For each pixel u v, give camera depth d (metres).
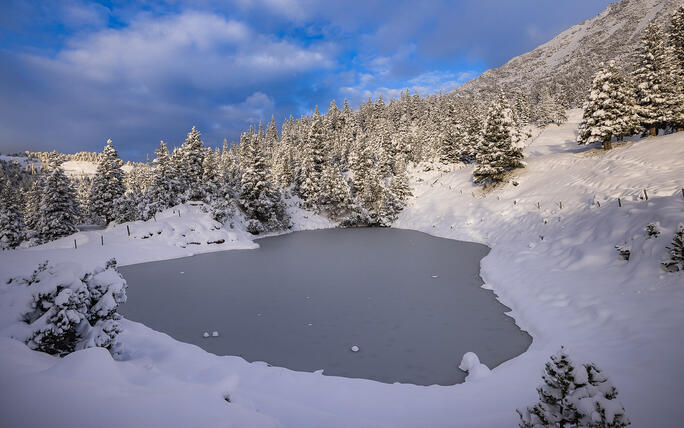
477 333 12.48
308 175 59.56
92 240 30.05
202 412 4.38
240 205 45.47
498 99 43.75
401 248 31.23
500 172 39.72
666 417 5.55
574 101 128.38
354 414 7.14
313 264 25.72
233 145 110.44
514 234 27.22
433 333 12.71
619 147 30.22
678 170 19.84
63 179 41.19
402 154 76.94
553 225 23.55
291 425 6.33
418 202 51.88
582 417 4.05
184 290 19.31
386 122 93.31
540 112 92.62
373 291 18.20
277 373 9.42
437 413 6.98
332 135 93.88
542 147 60.91
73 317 7.37
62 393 4.35
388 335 12.71
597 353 8.70
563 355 4.42
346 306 16.05
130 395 4.51
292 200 57.81
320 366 10.53
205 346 12.09
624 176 23.23
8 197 43.16
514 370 8.96
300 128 105.75
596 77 33.16
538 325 12.16
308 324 14.02
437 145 73.81
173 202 43.78
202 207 38.62
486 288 17.88
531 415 4.59
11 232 42.22
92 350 5.55
